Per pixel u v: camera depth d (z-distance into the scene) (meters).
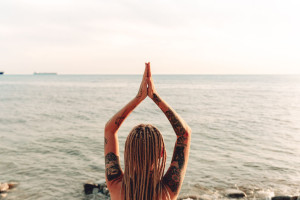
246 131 18.31
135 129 1.15
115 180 1.24
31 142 14.84
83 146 13.97
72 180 9.15
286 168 10.42
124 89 80.62
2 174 9.70
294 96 53.44
